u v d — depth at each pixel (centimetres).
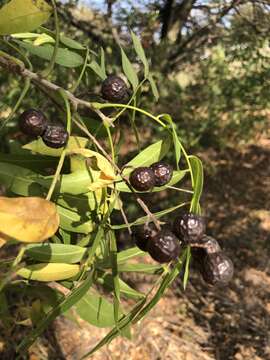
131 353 68
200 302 79
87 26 69
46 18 15
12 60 16
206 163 88
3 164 17
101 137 19
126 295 18
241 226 100
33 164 18
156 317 75
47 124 16
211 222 100
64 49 18
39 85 16
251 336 74
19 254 12
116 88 18
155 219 15
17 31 15
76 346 67
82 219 17
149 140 62
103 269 18
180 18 78
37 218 11
